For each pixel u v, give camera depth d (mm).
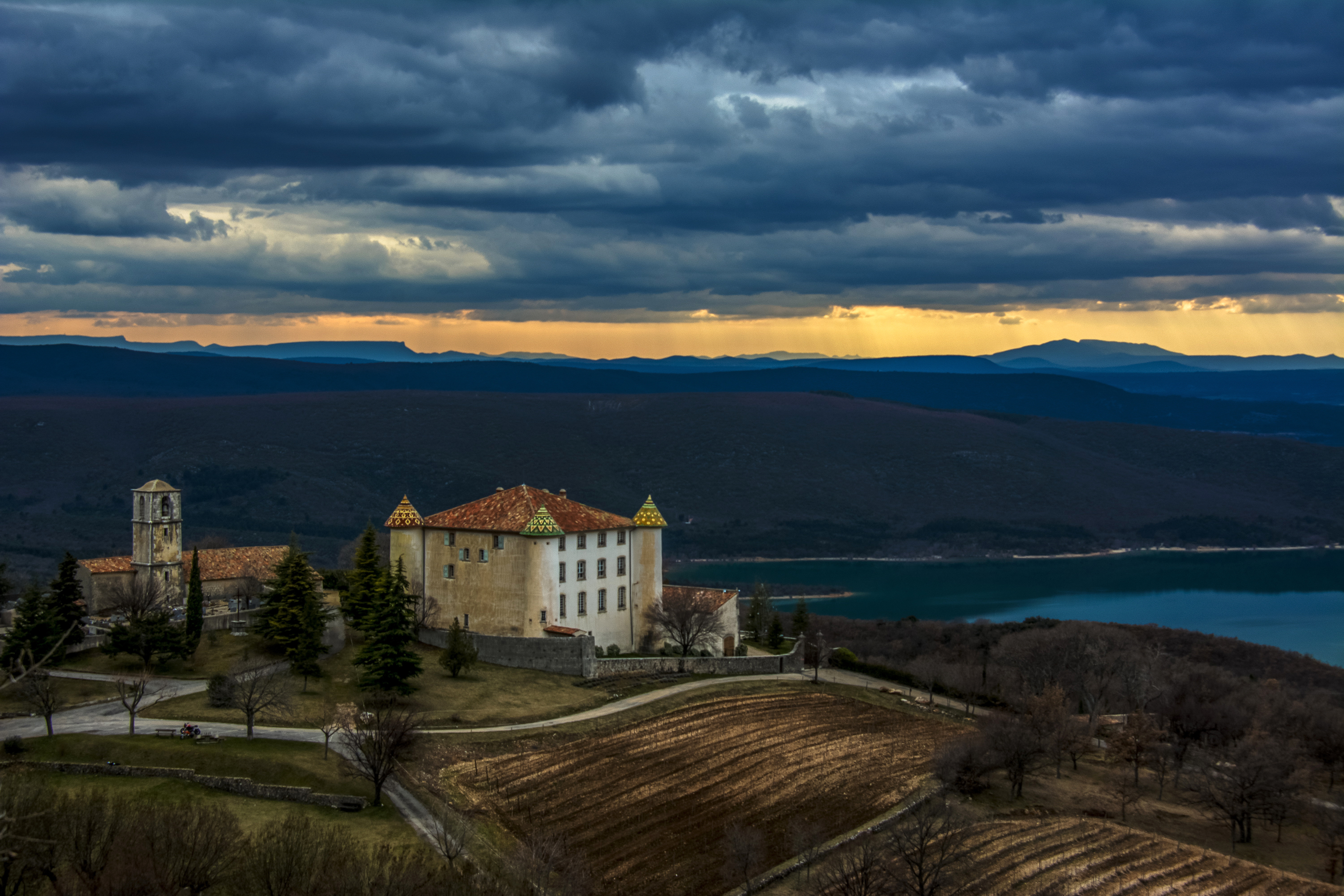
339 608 128500
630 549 134500
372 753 82250
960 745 103312
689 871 79125
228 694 97000
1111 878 84438
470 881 68125
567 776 93188
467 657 113438
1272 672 185125
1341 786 118125
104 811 64562
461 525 127875
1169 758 117750
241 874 61906
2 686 24906
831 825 88875
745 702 119938
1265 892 83938
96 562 130500
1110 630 191125
